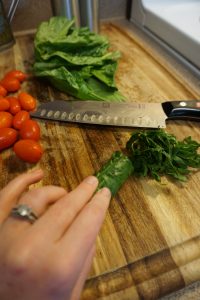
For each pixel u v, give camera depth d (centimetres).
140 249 21
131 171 24
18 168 26
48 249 12
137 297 19
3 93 33
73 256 12
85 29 40
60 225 13
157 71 39
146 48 45
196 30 39
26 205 14
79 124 30
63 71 33
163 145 25
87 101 32
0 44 44
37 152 25
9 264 12
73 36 38
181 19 42
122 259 20
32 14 51
